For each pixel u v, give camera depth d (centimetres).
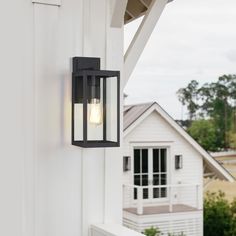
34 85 276
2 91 274
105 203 288
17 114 275
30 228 276
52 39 279
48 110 279
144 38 293
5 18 274
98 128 285
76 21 284
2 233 273
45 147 278
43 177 278
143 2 333
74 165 284
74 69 279
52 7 279
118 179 292
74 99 278
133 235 259
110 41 291
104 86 279
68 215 282
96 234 279
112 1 288
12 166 274
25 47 276
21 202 275
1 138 273
